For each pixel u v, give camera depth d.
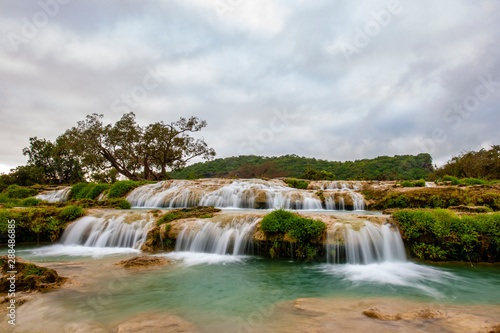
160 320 4.26
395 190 15.92
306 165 61.59
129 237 9.98
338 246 7.85
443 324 3.89
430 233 8.07
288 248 8.38
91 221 10.79
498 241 7.68
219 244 8.91
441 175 32.62
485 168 29.09
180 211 11.21
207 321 4.25
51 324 4.13
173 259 8.20
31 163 49.19
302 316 4.37
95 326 4.07
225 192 17.69
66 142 34.97
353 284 6.23
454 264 7.81
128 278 6.43
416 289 5.89
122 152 36.69
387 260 8.07
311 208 16.16
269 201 16.38
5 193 26.16
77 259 8.18
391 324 3.93
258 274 6.92
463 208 9.98
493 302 5.10
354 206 15.78
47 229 10.71
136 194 19.98
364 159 62.69
